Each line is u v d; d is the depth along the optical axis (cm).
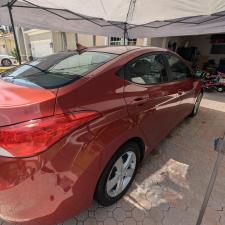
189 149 285
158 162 251
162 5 352
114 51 200
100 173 148
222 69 939
